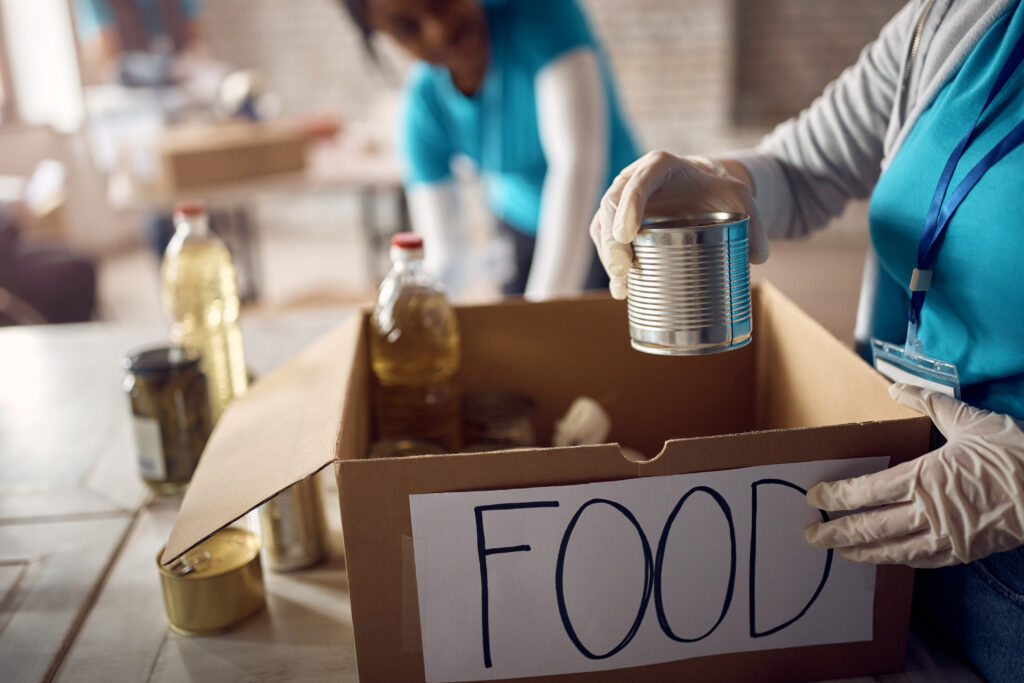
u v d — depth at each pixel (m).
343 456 0.65
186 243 1.26
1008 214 0.64
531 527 0.62
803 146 0.92
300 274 5.27
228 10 6.09
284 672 0.70
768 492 0.63
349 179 3.52
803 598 0.65
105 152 5.35
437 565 0.62
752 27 5.57
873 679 0.67
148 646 0.74
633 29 5.63
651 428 1.05
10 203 3.33
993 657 0.65
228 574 0.74
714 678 0.67
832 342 0.79
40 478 1.04
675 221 0.67
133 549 0.89
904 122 0.79
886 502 0.61
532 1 1.50
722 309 0.63
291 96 6.24
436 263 1.86
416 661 0.64
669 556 0.63
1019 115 0.66
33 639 0.75
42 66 5.48
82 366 1.40
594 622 0.64
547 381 1.04
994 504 0.58
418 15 1.45
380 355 0.97
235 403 0.89
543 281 1.58
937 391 0.69
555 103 1.53
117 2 5.64
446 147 1.79
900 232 0.76
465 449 0.90
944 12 0.72
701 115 5.72
